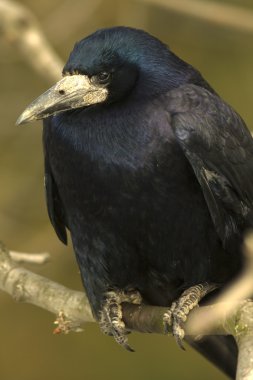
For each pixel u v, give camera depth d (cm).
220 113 1155
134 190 1127
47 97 1145
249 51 1811
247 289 985
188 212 1133
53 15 1783
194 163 1123
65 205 1177
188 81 1163
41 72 1540
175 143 1124
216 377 1778
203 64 1816
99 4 1764
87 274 1177
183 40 1806
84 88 1141
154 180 1124
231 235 1147
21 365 1825
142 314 1140
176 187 1127
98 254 1166
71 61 1151
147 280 1177
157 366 1797
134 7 1756
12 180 1755
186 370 1789
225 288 1163
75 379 1814
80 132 1139
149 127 1127
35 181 1755
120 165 1125
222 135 1148
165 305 1197
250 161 1171
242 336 982
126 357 1809
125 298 1176
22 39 1541
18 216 1742
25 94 1761
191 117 1133
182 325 1105
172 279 1168
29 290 1196
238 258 1152
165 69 1151
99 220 1149
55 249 1723
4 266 1212
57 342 1834
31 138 1767
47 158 1184
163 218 1132
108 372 1812
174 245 1143
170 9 1591
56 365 1825
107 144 1130
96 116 1139
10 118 1761
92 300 1166
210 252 1146
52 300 1187
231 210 1155
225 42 1809
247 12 1608
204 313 1078
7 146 1767
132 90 1142
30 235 1731
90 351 1825
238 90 1805
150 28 1777
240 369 912
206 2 1645
